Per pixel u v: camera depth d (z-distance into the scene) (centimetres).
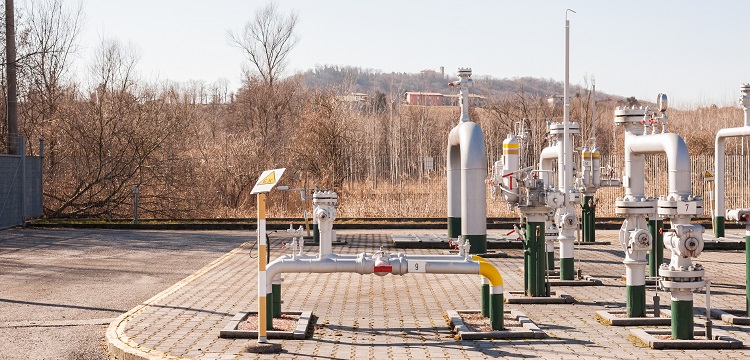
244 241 2305
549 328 1029
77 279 1540
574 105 6134
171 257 1905
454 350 900
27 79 3628
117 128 3491
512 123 5603
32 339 1009
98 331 1062
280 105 6456
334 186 3828
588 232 2269
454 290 1377
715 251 2095
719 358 851
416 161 4534
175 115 3888
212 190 3641
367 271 998
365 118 5509
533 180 1255
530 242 1260
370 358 862
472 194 1822
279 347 893
